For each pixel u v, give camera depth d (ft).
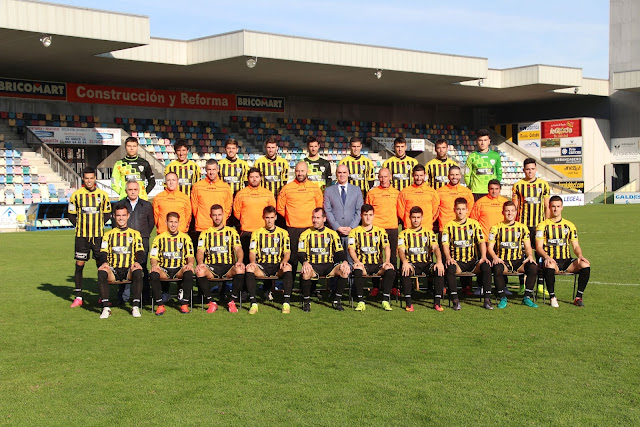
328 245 26.18
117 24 62.39
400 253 26.45
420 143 113.80
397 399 15.44
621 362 18.26
